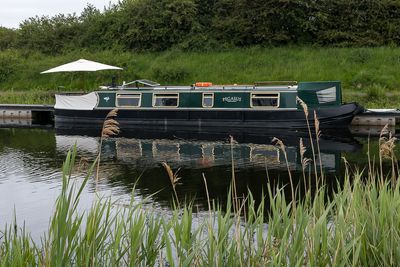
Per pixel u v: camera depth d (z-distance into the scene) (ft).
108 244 17.67
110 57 104.06
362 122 63.41
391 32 96.12
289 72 88.48
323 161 45.50
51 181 39.06
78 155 50.42
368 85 81.20
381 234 15.75
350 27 99.35
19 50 116.98
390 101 72.18
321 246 15.56
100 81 98.68
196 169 43.21
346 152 49.70
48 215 30.60
